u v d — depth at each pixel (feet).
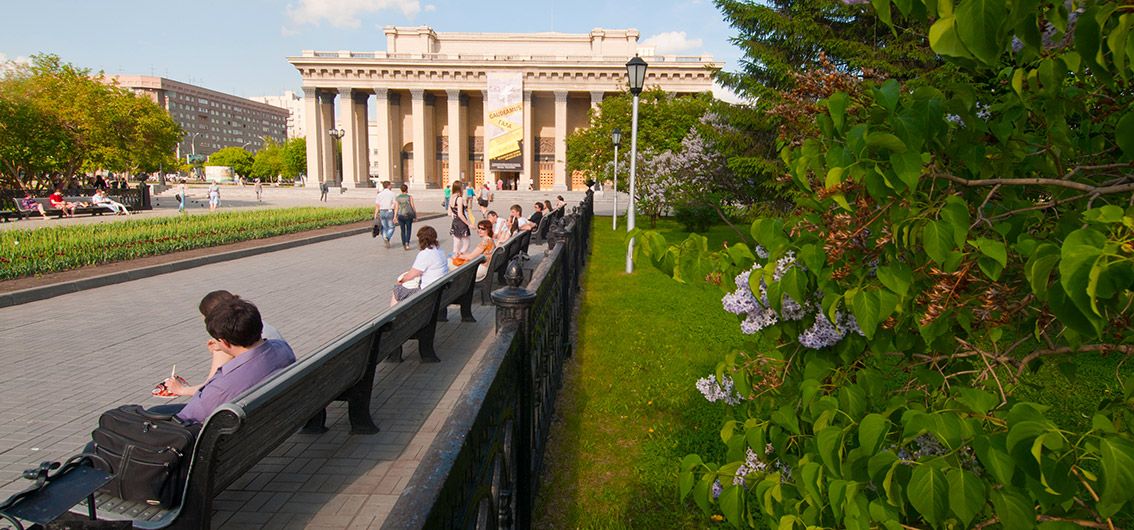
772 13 48.60
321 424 15.33
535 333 12.69
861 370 6.64
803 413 6.43
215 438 8.87
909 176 5.19
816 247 6.01
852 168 5.53
